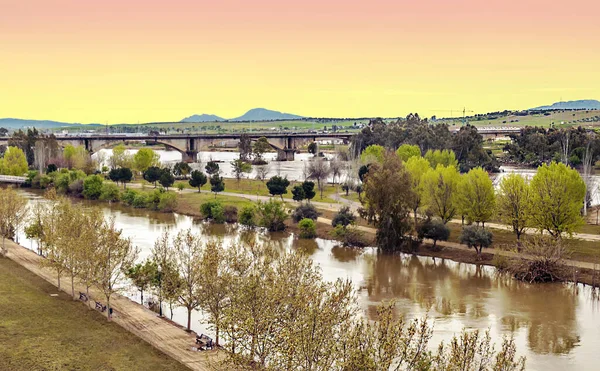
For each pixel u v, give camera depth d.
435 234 140.25
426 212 147.12
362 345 54.38
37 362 75.81
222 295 82.00
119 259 98.12
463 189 145.62
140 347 81.50
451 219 156.00
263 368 59.97
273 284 69.19
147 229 165.62
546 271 118.06
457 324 94.00
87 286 98.56
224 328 66.94
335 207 185.50
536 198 131.75
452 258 135.12
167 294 88.75
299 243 151.38
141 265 106.38
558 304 104.50
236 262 84.00
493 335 89.50
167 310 99.38
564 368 79.06
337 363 53.16
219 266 89.38
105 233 106.94
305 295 64.94
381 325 56.19
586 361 81.31
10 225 149.38
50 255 108.00
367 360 50.47
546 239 127.62
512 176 140.62
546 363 80.50
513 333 90.75
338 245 150.00
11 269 119.69
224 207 180.75
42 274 116.94
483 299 107.19
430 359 57.59
